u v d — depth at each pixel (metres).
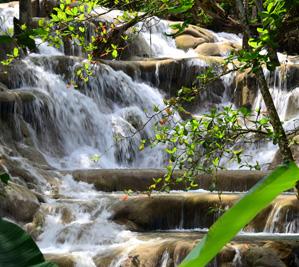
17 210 10.72
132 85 18.45
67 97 16.80
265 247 8.62
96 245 10.20
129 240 9.94
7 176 2.31
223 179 12.56
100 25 7.37
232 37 24.94
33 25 19.45
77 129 16.58
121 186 12.66
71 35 6.66
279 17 5.25
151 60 20.17
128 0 7.05
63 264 9.15
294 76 19.14
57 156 15.71
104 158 16.50
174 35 6.32
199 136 6.62
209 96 19.25
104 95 17.80
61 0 6.69
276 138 6.14
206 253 1.06
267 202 1.06
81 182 12.73
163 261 8.85
